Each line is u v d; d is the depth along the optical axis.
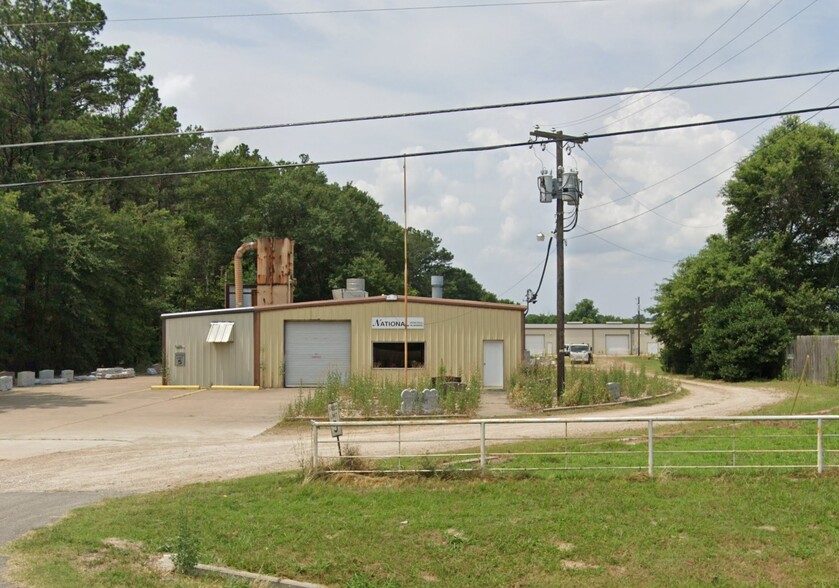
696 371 50.38
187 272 68.12
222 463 15.75
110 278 51.03
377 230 77.50
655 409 26.36
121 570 8.70
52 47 50.34
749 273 47.78
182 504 11.80
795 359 42.91
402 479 12.97
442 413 23.89
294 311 36.34
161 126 66.06
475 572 9.07
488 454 14.83
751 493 11.91
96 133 52.53
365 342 36.19
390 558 9.42
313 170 80.25
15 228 39.56
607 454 14.84
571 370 34.25
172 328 37.00
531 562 9.35
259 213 69.44
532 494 12.02
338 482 12.95
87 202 52.59
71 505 12.03
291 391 34.34
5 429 21.52
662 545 9.84
